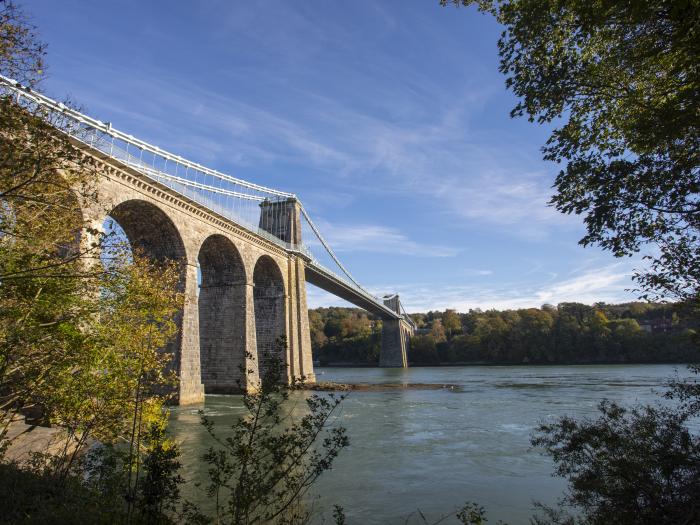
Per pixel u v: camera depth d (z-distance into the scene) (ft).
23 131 20.15
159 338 37.42
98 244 25.43
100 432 32.04
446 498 39.58
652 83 23.50
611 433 24.86
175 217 106.93
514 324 391.86
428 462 51.90
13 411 29.94
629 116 24.50
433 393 132.57
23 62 19.76
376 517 34.99
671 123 20.39
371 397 122.42
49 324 26.25
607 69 23.63
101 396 32.04
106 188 86.74
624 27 21.11
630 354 305.53
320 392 137.39
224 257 139.95
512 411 91.15
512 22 26.11
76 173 23.98
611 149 26.07
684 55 20.31
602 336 321.93
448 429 72.74
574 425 26.86
